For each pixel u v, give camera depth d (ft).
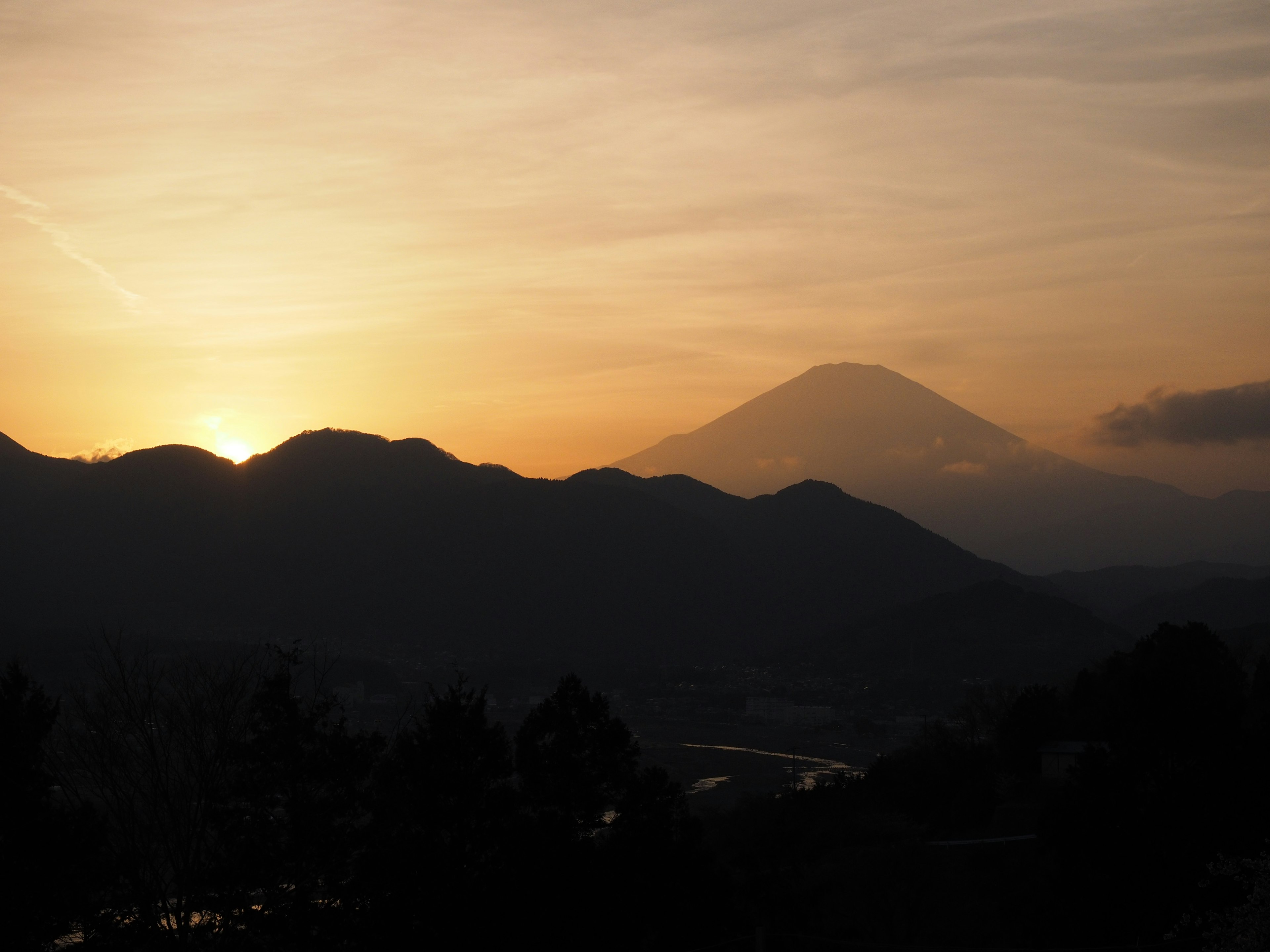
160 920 77.10
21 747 77.61
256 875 77.61
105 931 74.64
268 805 81.20
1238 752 107.04
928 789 221.46
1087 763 114.62
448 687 95.35
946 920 126.93
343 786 83.56
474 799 86.43
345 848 82.58
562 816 90.12
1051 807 121.70
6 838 75.36
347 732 89.04
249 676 84.64
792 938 107.34
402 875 81.76
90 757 75.72
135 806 80.43
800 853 153.58
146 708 77.36
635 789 91.35
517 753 94.02
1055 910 113.50
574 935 84.17
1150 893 101.91
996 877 138.72
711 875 92.07
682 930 87.81
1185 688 111.04
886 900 128.26
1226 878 94.27
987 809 199.41
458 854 86.07
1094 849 108.99
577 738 92.32
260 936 79.97
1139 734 111.65
